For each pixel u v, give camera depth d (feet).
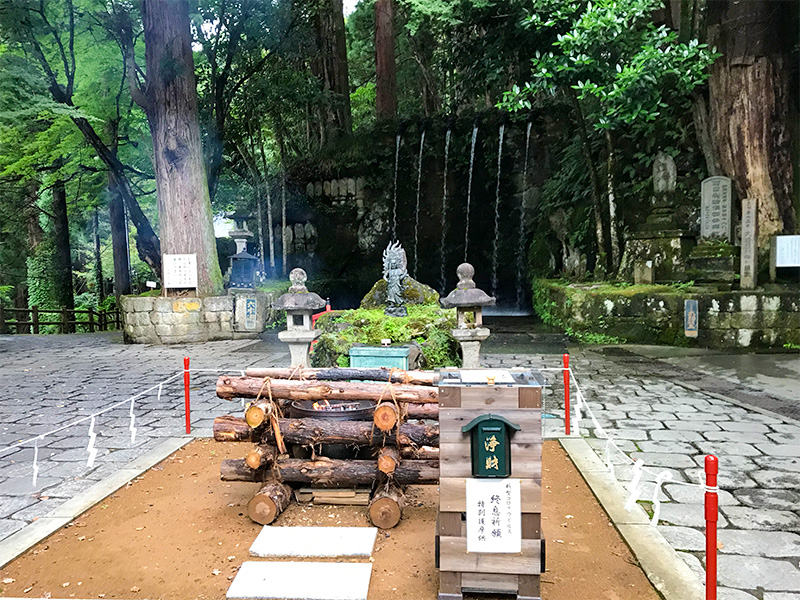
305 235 70.13
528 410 9.54
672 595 9.64
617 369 30.04
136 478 15.58
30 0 48.14
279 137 68.49
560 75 39.60
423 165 67.31
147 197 80.02
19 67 45.34
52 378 30.66
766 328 35.65
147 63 44.96
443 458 9.69
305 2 57.00
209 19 53.21
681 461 16.21
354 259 69.21
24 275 89.97
